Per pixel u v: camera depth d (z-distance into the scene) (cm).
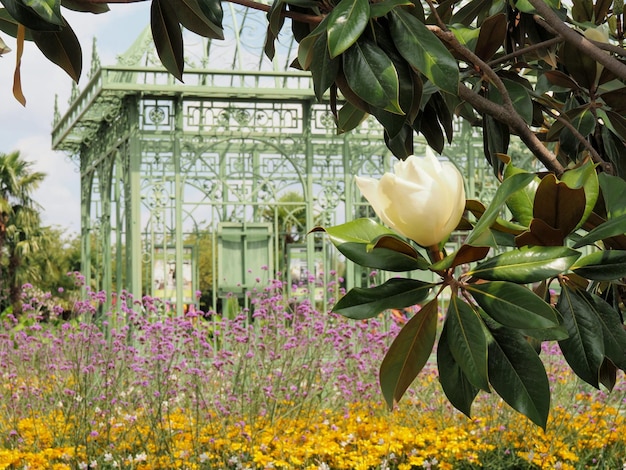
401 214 91
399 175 94
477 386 89
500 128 156
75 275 672
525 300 88
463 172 1349
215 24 120
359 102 117
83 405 536
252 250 1291
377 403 591
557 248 91
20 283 2564
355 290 95
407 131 153
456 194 91
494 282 91
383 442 496
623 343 108
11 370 629
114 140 1343
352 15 101
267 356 631
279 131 1284
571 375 634
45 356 622
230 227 1282
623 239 105
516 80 167
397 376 98
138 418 536
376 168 1317
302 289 1285
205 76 1208
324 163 1308
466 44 152
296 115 1288
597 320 109
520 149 1289
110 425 501
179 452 467
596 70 154
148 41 1179
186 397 546
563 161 195
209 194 1262
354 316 94
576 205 95
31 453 463
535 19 172
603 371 126
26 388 566
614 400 579
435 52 106
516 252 92
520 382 92
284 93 1222
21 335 664
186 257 1256
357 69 104
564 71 182
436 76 105
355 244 96
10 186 2511
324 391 643
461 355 90
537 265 90
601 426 536
